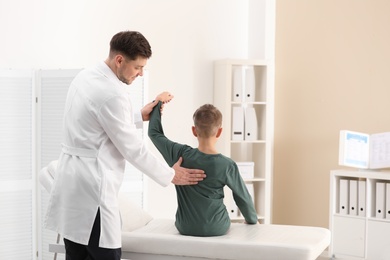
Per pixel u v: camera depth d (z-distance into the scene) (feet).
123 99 10.09
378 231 16.39
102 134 10.13
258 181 20.24
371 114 18.03
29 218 16.07
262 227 12.33
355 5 18.39
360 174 16.76
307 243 10.94
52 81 15.87
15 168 15.80
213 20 20.22
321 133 19.29
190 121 19.85
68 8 17.30
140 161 10.42
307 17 19.61
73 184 10.03
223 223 11.58
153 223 12.91
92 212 9.94
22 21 16.46
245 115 19.57
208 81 20.12
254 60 19.52
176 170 11.24
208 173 11.36
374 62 17.95
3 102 15.55
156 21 19.07
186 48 19.69
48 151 15.98
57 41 17.11
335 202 17.38
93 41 17.79
